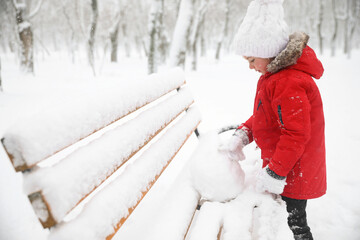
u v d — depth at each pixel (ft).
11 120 12.71
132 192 2.96
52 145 2.10
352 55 73.41
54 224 2.01
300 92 3.52
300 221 4.36
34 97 18.07
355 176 7.80
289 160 3.59
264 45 3.61
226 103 17.13
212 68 47.19
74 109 2.44
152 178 3.51
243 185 4.23
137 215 5.86
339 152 9.52
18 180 7.75
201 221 3.51
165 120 4.45
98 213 2.41
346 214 6.18
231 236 3.29
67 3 59.36
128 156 3.14
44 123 2.06
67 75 33.30
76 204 2.23
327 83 24.58
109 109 2.95
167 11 92.43
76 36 89.92
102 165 2.62
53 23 113.09
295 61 3.53
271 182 3.72
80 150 2.51
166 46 63.31
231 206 3.81
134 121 3.55
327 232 5.66
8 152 1.87
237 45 3.88
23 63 31.14
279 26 3.58
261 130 4.20
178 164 8.54
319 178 4.09
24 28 30.25
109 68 44.91
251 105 16.58
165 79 4.79
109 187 2.75
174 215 3.44
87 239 2.19
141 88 3.78
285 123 3.62
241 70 42.22
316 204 6.59
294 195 4.11
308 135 3.58
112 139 2.93
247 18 3.71
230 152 4.28
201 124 12.49
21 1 29.91
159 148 4.00
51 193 2.00
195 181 4.03
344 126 12.31
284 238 3.56
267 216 3.76
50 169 2.11
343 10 95.20
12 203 6.61
